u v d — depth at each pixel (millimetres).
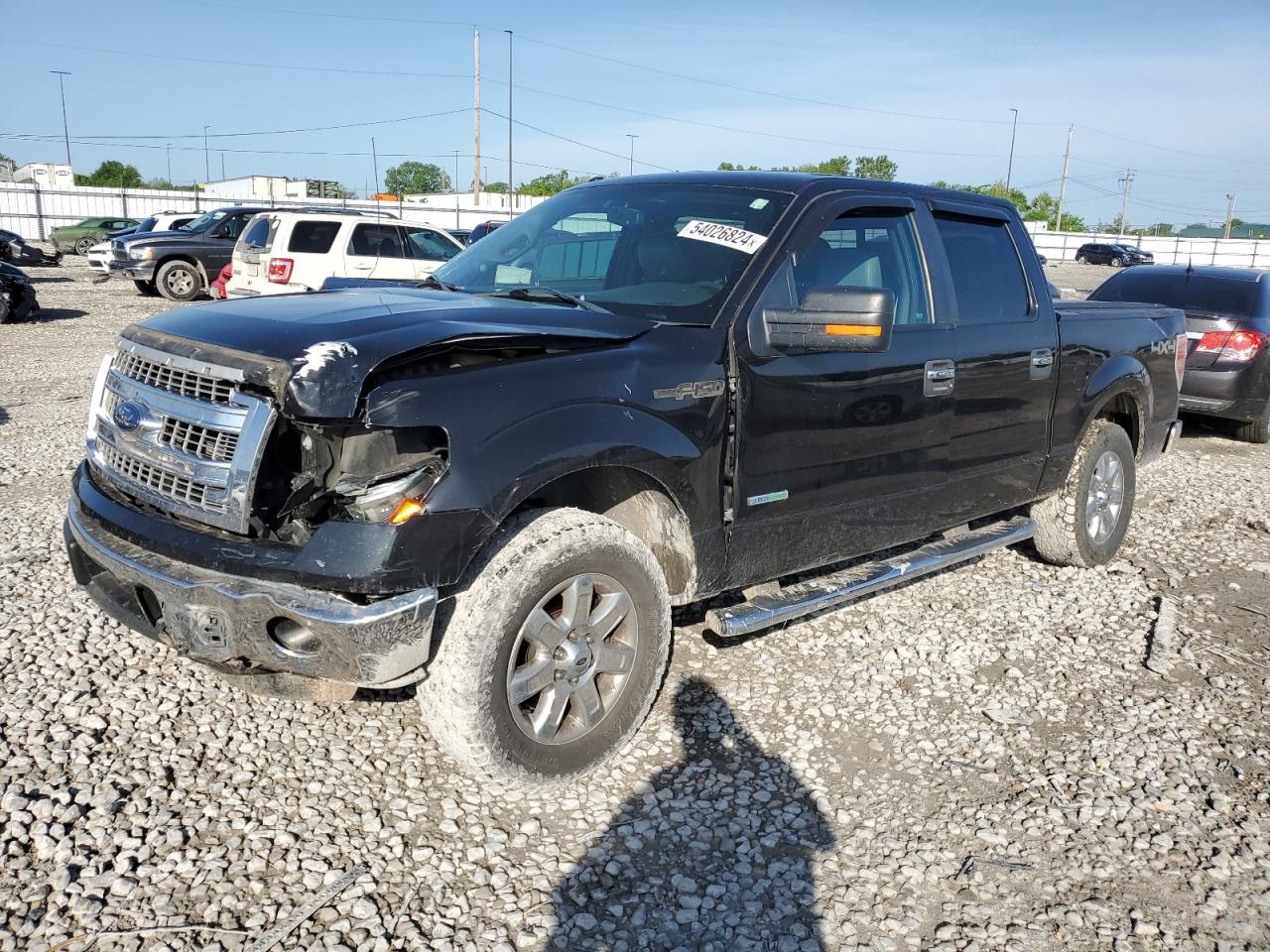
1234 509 7238
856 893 2824
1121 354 5453
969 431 4500
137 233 21734
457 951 2500
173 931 2498
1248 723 3953
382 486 2727
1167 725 3902
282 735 3445
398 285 4363
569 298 3584
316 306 3209
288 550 2705
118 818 2932
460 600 2898
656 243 3891
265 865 2775
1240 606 5289
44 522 5539
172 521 2928
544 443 2926
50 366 11508
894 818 3195
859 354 3883
